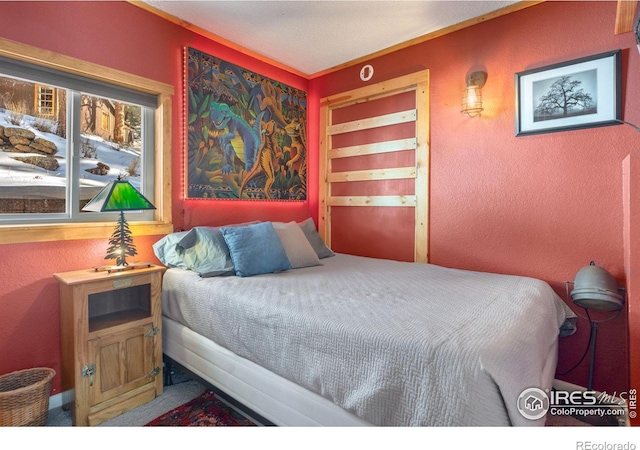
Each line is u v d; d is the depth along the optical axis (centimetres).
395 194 302
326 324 134
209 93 275
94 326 188
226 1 232
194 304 198
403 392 110
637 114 195
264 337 155
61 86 202
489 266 250
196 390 212
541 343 135
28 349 190
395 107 300
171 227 253
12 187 192
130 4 230
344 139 338
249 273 221
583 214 212
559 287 221
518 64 235
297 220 355
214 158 280
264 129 319
